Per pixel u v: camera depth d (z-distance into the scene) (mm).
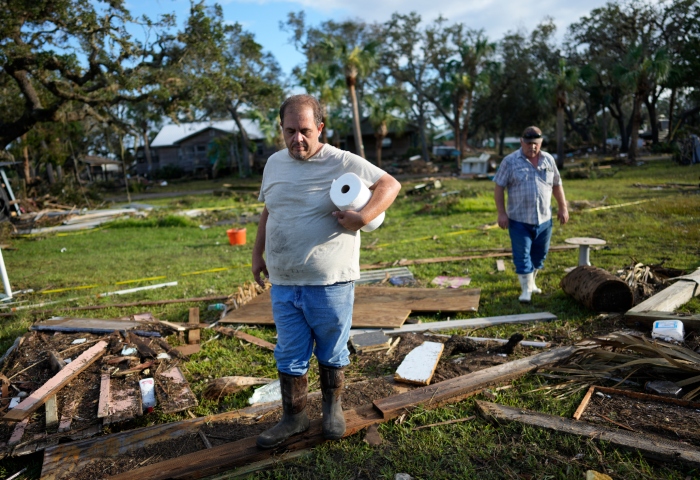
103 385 3916
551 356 4062
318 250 2836
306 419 3193
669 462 2713
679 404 3268
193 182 48031
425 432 3230
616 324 4906
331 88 32375
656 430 3016
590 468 2742
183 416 3770
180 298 7137
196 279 8352
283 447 3107
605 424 3129
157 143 53531
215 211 19625
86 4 17844
